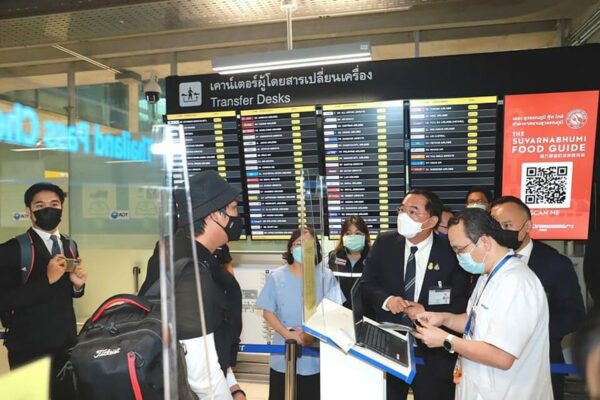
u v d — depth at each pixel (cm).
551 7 307
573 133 287
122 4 279
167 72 418
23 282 228
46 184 247
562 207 292
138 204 368
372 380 162
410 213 219
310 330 153
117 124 426
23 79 430
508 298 146
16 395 72
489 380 153
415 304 205
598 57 281
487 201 284
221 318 136
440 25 340
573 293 216
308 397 239
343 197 319
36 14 291
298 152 321
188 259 119
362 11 292
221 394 122
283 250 365
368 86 310
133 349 96
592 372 56
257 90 322
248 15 295
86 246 374
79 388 98
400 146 309
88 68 411
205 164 333
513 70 292
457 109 300
